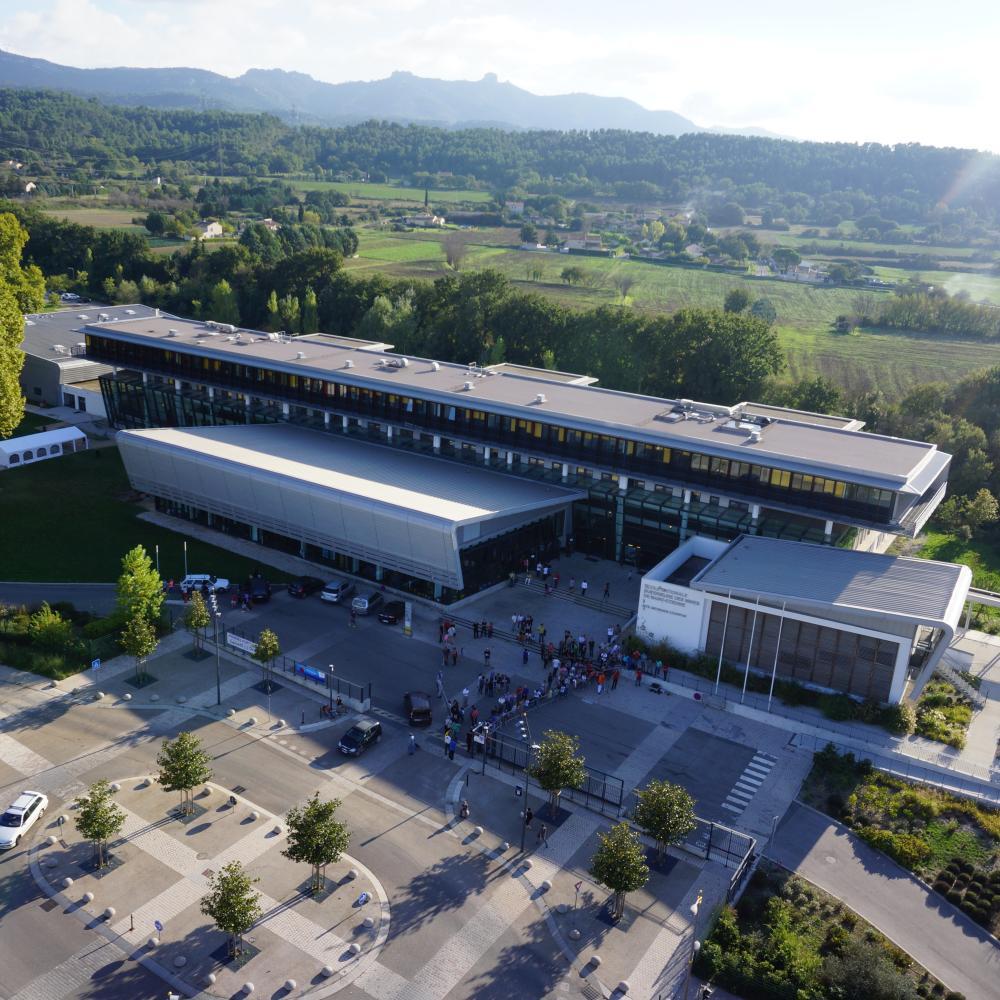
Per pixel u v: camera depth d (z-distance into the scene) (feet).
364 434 319.06
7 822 159.63
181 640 231.50
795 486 243.19
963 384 399.85
